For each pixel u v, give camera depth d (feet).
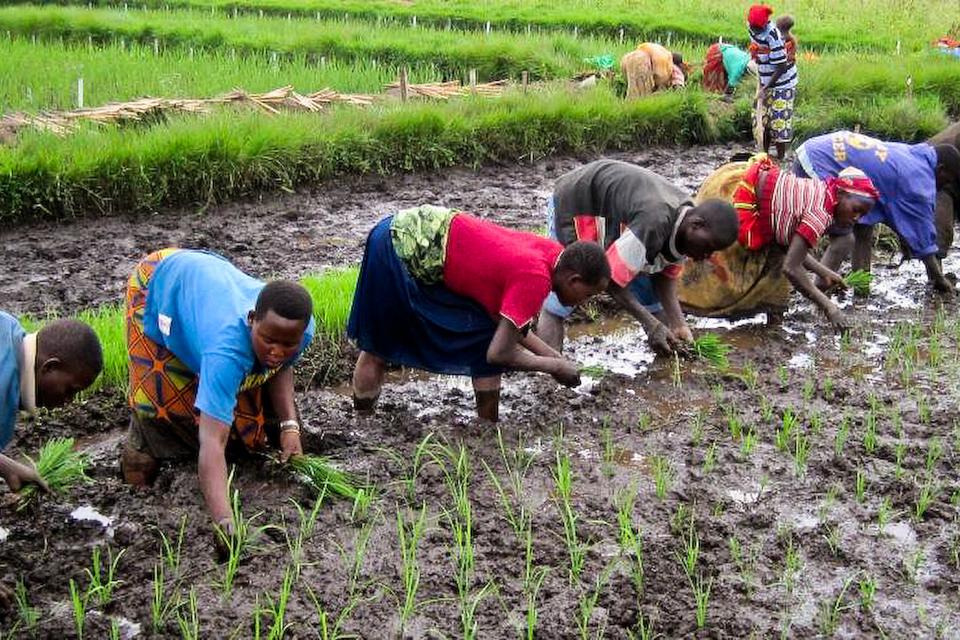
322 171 38.96
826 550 15.74
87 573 14.88
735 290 24.43
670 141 47.88
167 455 16.76
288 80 51.65
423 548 15.64
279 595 14.52
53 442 18.02
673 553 15.53
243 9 79.77
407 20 77.00
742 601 14.56
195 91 48.52
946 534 16.20
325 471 16.47
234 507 15.67
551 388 21.31
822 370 22.48
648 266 20.85
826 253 25.30
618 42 67.41
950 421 19.97
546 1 84.64
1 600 14.03
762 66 43.80
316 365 21.94
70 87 47.98
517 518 16.43
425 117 41.45
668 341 21.08
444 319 18.07
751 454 18.67
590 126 45.44
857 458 18.43
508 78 56.85
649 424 19.80
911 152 25.49
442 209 17.78
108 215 34.58
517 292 16.99
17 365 13.69
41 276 28.91
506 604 14.42
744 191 23.30
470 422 19.53
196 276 15.24
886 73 53.36
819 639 13.83
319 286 25.21
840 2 87.92
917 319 25.46
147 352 16.07
